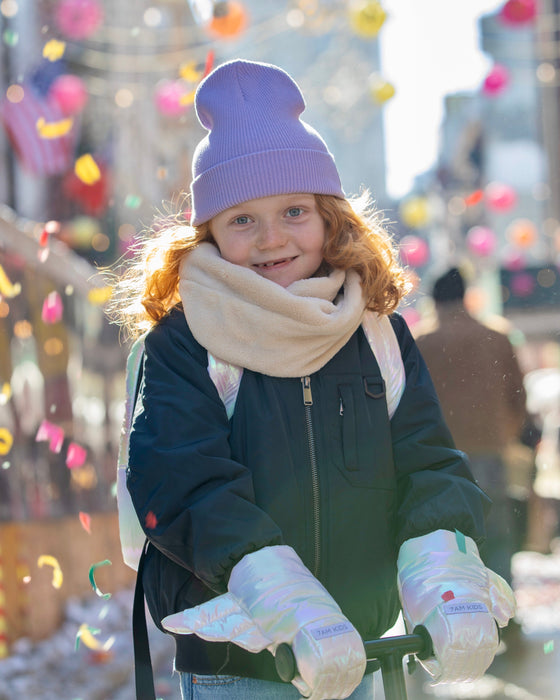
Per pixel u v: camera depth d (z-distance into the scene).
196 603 2.08
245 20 6.46
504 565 4.09
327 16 7.53
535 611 5.48
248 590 1.88
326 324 2.14
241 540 1.91
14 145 7.17
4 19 8.08
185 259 2.29
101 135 9.27
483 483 4.04
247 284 2.15
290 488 2.10
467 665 1.93
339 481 2.14
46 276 5.66
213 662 2.10
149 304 2.34
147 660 2.16
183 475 1.98
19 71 8.16
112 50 8.92
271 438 2.10
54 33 8.03
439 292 4.18
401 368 2.28
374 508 2.16
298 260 2.29
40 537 5.32
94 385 6.86
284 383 2.16
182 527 1.96
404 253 2.88
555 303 5.93
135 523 2.26
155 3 9.35
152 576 2.14
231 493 1.96
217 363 2.16
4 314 5.21
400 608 2.25
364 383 2.21
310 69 13.63
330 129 14.09
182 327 2.22
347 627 1.84
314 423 2.15
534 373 8.53
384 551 2.16
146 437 2.04
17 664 4.74
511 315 5.94
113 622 5.41
